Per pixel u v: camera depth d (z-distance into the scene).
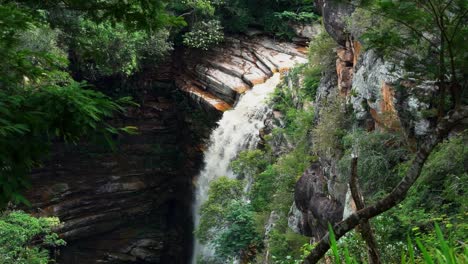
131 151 36.47
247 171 27.34
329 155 17.91
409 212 11.20
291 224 20.62
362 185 14.51
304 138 22.64
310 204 18.52
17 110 5.41
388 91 14.21
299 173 21.72
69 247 34.88
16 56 6.00
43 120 5.43
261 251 24.02
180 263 37.56
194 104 35.06
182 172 37.28
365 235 5.07
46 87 5.78
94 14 7.15
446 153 11.64
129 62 31.73
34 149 5.42
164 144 37.59
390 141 14.64
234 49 36.41
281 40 37.25
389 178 14.27
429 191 11.73
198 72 35.41
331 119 17.80
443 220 9.51
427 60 8.02
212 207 25.88
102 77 35.03
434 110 11.45
